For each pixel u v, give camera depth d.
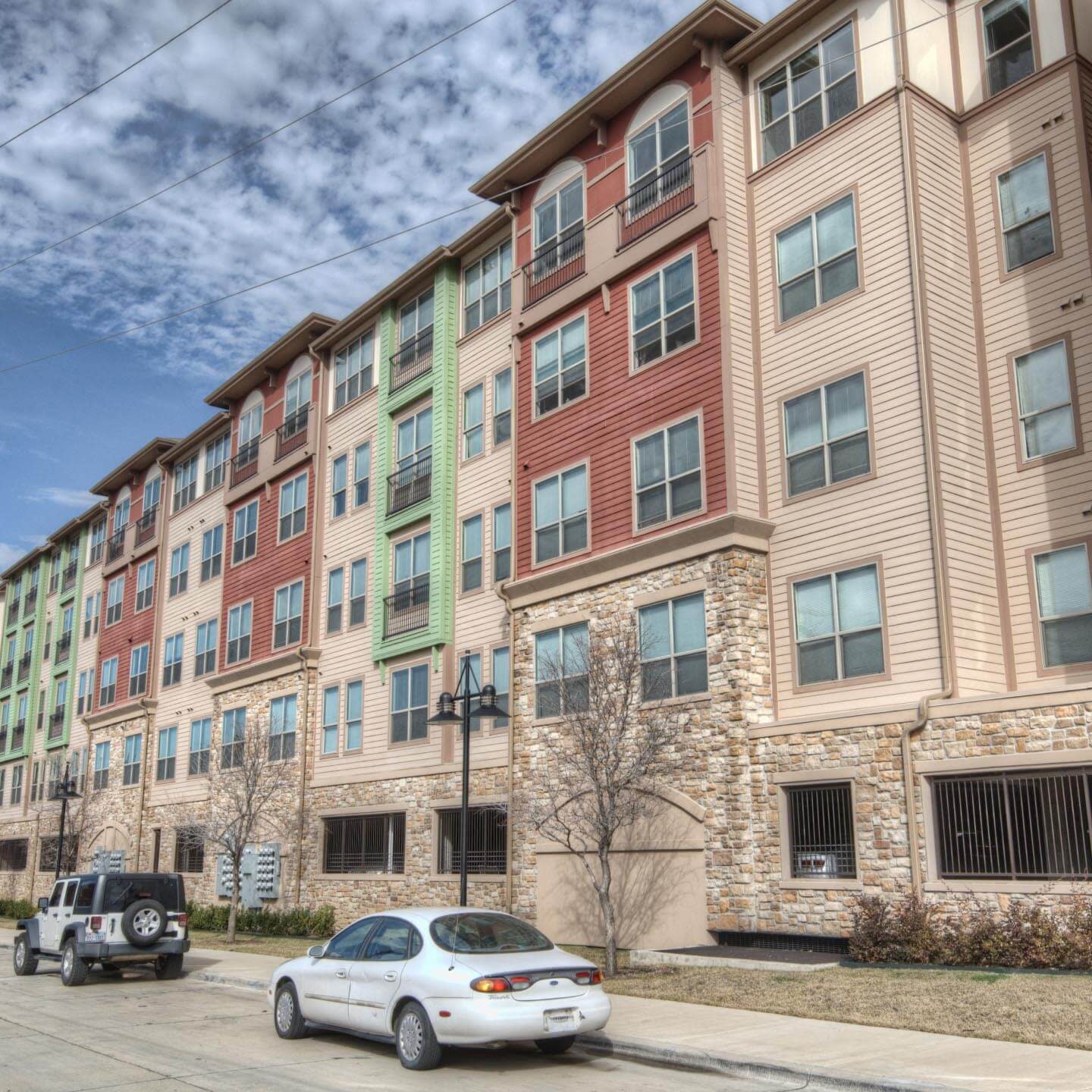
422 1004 11.99
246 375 40.38
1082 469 19.17
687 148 24.03
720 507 21.67
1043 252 20.33
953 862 17.50
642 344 24.22
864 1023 12.99
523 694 25.50
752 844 20.05
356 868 31.56
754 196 23.42
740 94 23.98
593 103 25.84
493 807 25.98
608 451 24.52
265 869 34.16
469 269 31.55
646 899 21.66
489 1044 13.22
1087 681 18.53
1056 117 20.47
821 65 22.59
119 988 20.39
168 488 46.78
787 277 22.48
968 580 19.41
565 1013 11.88
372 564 32.97
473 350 30.73
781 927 19.38
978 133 21.67
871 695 19.62
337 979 13.41
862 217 21.31
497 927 12.98
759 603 21.39
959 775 17.59
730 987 15.80
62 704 54.56
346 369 36.09
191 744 41.34
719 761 20.67
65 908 21.67
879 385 20.52
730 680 20.77
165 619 45.22
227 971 22.03
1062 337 19.81
